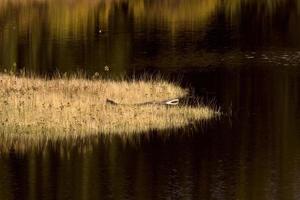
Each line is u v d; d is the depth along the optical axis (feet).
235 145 312.50
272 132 335.47
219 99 417.08
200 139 320.50
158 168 278.26
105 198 243.40
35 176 267.39
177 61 570.05
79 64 573.33
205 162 285.84
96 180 262.88
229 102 408.67
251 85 462.60
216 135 327.88
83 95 365.20
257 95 429.79
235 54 597.93
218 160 288.71
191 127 338.34
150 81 425.69
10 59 604.90
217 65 547.08
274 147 308.19
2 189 252.83
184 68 536.83
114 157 293.84
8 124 322.75
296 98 420.36
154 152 300.20
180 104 390.21
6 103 336.08
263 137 325.62
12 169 276.82
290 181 259.80
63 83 392.47
